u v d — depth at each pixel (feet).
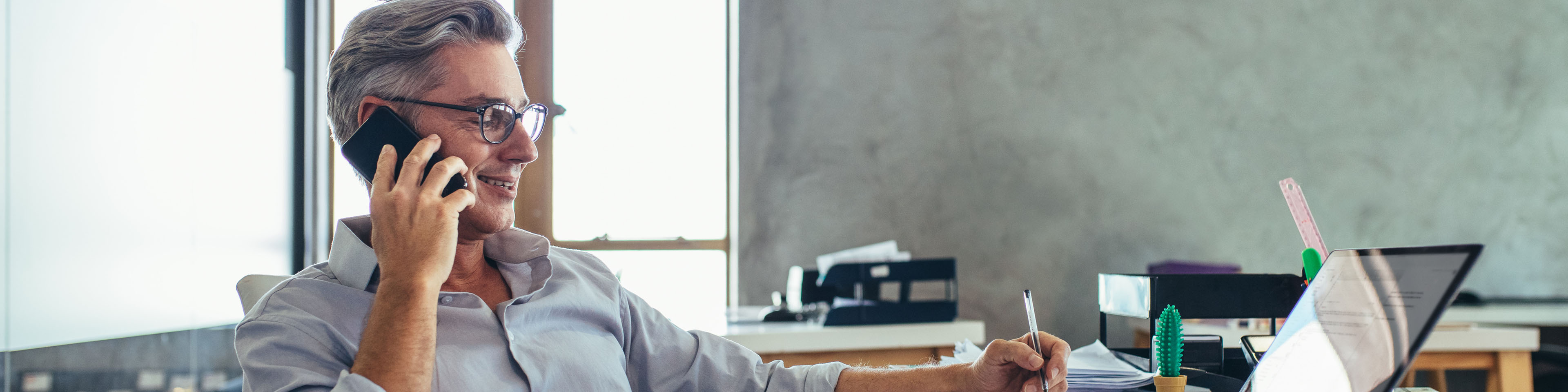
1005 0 13.03
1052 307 12.82
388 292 2.51
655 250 13.05
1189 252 13.05
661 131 13.19
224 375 9.80
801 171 12.61
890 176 12.73
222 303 9.95
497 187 3.12
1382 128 13.38
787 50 12.69
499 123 3.05
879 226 12.66
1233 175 13.21
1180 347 3.06
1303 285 3.59
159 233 8.56
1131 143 13.10
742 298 12.45
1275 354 2.81
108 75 7.70
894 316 7.64
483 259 3.45
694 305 13.11
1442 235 13.30
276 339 2.68
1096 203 13.00
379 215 2.61
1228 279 3.59
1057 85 13.05
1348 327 2.44
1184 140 13.19
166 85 8.75
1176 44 13.24
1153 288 3.55
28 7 6.64
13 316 6.47
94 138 7.49
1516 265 13.25
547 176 12.80
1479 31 13.50
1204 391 3.26
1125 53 13.17
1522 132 13.46
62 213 7.03
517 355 3.01
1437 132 13.43
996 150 12.92
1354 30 13.43
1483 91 13.46
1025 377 3.12
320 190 12.60
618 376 3.34
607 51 13.11
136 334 8.09
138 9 8.21
